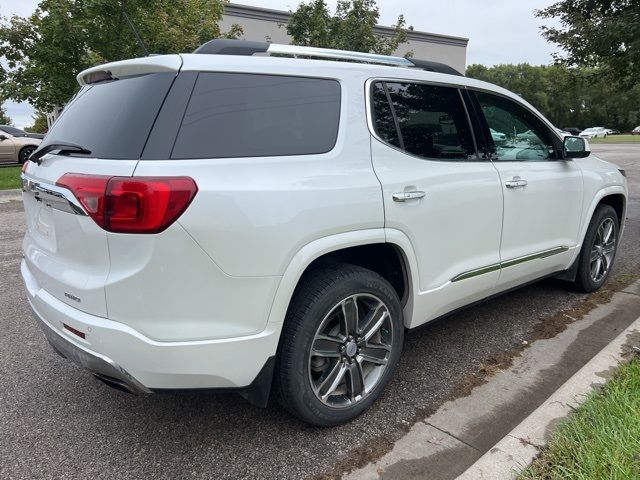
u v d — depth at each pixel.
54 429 2.69
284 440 2.57
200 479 2.31
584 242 4.34
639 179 12.76
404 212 2.70
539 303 4.36
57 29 11.23
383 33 22.38
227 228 2.08
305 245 2.30
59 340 2.36
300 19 13.12
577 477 2.09
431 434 2.58
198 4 12.86
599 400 2.61
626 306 4.23
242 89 2.33
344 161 2.52
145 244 1.99
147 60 2.32
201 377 2.17
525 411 2.77
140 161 2.04
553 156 4.00
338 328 2.61
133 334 2.05
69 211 2.18
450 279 3.07
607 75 7.37
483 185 3.20
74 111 2.66
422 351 3.52
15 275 5.31
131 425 2.73
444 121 3.13
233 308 2.15
